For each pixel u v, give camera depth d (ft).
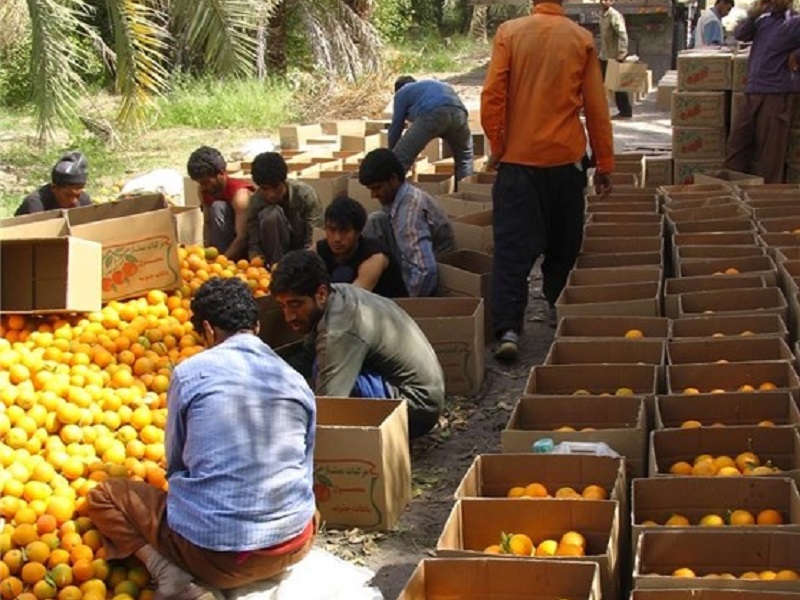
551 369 20.34
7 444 16.70
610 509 15.28
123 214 24.27
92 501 15.28
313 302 18.89
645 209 32.12
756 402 18.45
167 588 14.57
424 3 113.39
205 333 15.44
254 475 14.55
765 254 26.53
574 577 13.76
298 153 41.78
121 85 42.42
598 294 24.56
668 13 77.92
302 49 77.41
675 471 16.94
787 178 38.83
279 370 15.06
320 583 15.02
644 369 20.06
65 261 20.26
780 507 15.62
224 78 45.57
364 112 63.77
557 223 25.66
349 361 19.01
